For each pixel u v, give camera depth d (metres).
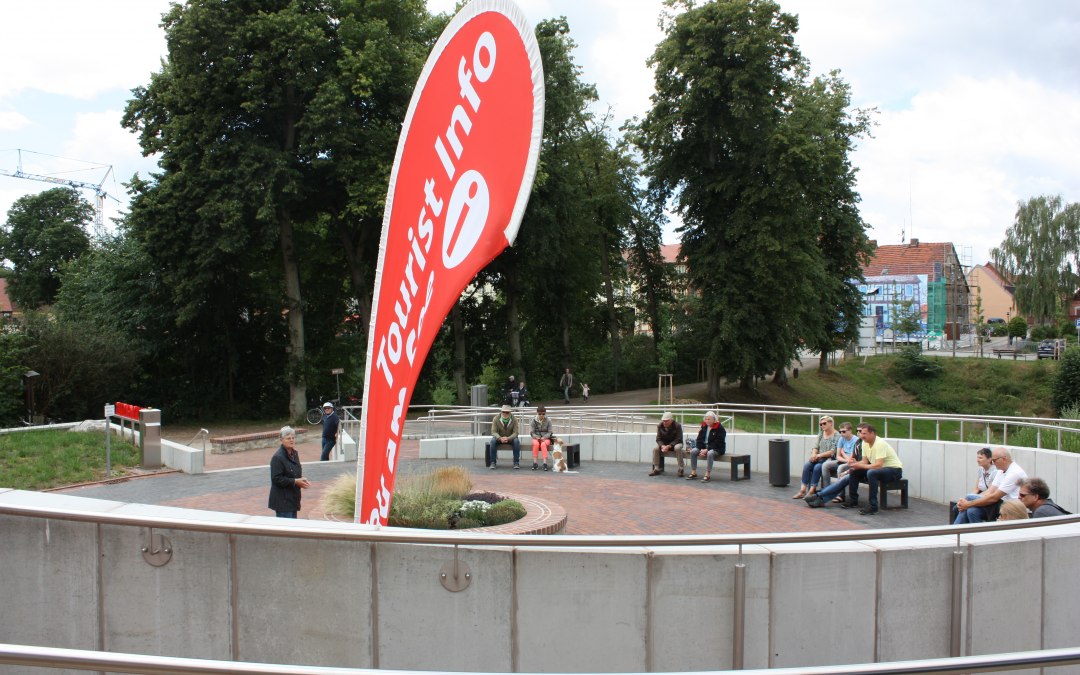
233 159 28.17
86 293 35.34
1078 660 2.89
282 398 36.94
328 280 38.28
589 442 17.95
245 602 5.21
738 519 11.47
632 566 4.87
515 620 4.94
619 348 47.94
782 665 4.89
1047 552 5.31
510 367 38.38
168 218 27.83
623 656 4.89
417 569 5.02
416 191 6.95
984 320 99.94
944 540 5.20
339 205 32.78
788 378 50.44
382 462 7.48
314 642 5.15
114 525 5.35
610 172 44.56
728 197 34.78
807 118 33.69
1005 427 12.52
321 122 26.92
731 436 16.59
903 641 5.01
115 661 2.85
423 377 41.38
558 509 10.66
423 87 6.88
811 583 4.91
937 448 13.14
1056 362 52.38
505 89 5.83
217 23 26.84
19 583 5.46
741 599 4.82
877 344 67.88
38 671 5.26
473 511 9.75
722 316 35.81
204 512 5.58
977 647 5.14
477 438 18.34
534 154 5.58
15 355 25.80
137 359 30.88
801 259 34.12
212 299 32.59
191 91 27.59
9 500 5.70
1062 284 72.56
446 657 5.03
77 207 61.84
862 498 13.20
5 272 64.88
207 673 2.81
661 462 15.73
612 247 48.19
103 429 20.48
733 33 32.44
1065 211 72.44
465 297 40.53
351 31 28.39
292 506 8.99
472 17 6.16
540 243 34.41
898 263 82.69
